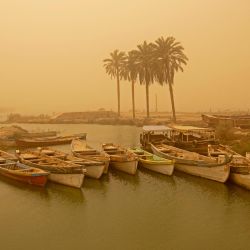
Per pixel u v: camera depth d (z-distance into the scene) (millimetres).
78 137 67188
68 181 33250
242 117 66562
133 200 30875
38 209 28797
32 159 39531
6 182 35625
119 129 90188
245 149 44312
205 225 25844
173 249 22359
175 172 39094
